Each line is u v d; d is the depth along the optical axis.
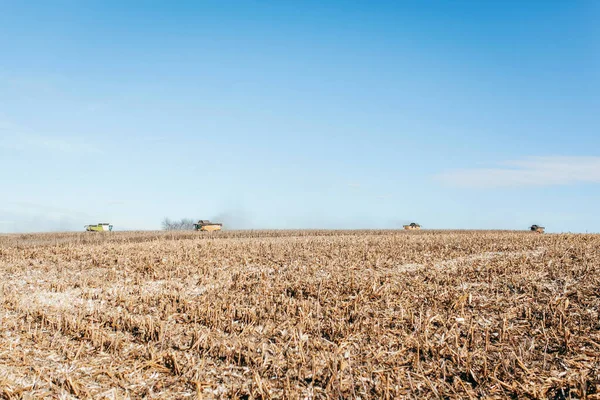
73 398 8.35
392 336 11.14
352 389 8.49
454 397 8.20
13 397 8.30
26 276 20.55
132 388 8.77
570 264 18.78
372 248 27.17
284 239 37.03
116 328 12.31
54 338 11.45
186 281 18.97
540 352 9.91
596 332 10.83
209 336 11.18
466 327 11.58
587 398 7.91
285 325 12.28
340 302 14.29
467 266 19.36
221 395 8.46
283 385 8.72
